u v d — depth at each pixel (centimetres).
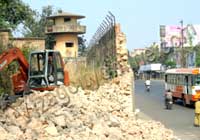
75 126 1388
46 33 7431
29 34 5316
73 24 7350
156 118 2783
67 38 7362
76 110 1516
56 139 1270
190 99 3644
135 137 1475
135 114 2027
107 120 1550
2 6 3553
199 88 3588
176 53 11744
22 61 2019
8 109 1496
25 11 4228
